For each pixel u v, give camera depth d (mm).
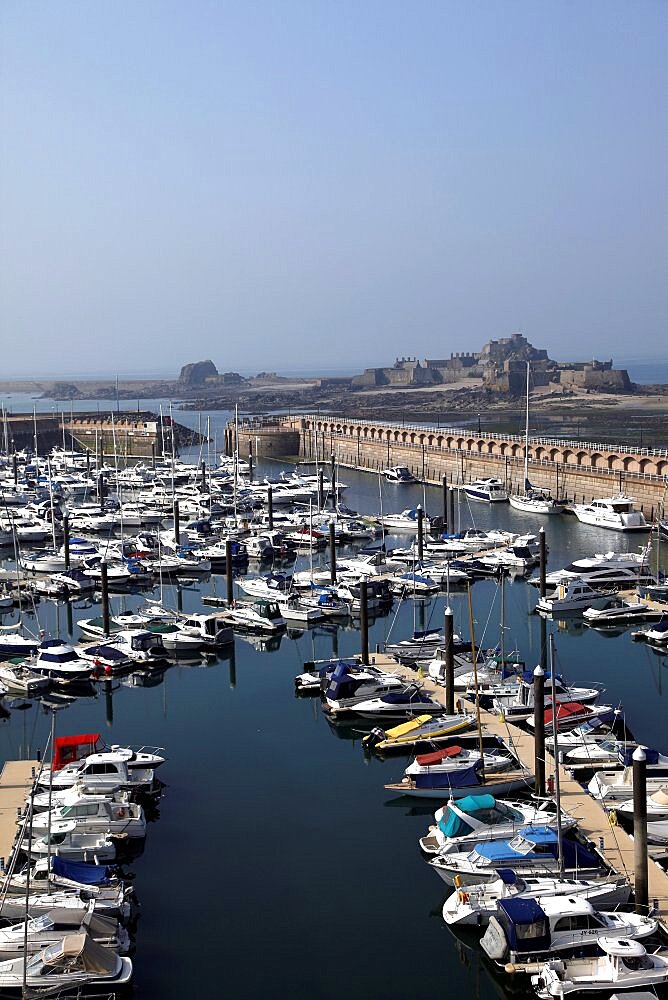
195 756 55781
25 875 39594
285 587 93562
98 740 51875
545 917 35438
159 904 40625
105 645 73000
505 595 95188
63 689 68938
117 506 141750
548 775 50094
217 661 75250
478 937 38094
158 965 36844
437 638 74188
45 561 104875
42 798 46812
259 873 43000
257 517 133500
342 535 121250
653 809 45031
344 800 50031
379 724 60531
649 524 130500
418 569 100750
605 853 42250
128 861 43938
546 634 81062
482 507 149000
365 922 39594
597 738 54469
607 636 80250
